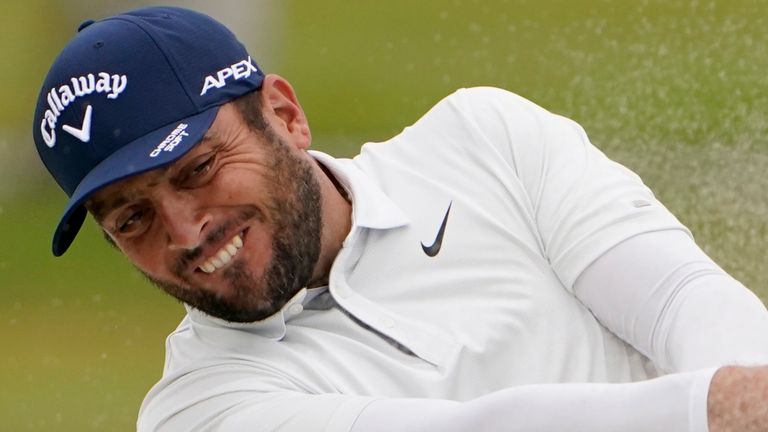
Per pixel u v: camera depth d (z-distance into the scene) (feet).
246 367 24.80
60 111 24.23
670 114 66.59
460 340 25.11
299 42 118.62
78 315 73.51
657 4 87.30
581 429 20.04
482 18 107.55
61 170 24.70
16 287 77.77
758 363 22.62
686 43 78.43
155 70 24.27
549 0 103.50
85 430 60.18
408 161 27.86
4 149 104.47
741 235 46.21
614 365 25.70
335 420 22.45
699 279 24.67
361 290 25.90
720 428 19.20
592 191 26.21
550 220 26.35
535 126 27.84
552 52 91.86
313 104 103.86
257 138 24.90
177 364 25.90
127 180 23.73
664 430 19.47
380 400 22.52
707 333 23.86
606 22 92.22
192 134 23.88
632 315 25.11
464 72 100.94
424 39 110.22
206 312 24.98
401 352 25.12
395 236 26.40
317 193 25.68
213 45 25.07
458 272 25.98
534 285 25.86
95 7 125.39
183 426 24.82
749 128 60.80
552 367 25.18
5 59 124.47
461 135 27.73
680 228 25.95
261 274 24.62
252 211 24.52
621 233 25.52
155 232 24.30
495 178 26.99
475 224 26.45
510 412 20.63
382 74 107.86
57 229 24.35
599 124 67.72
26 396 64.44
